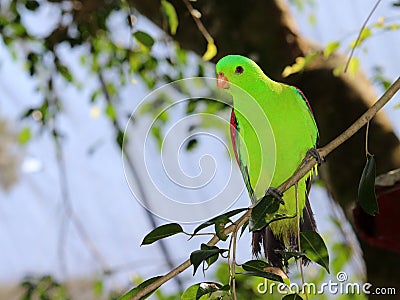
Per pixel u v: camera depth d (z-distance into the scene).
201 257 2.09
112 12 5.72
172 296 5.62
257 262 2.21
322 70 4.09
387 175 3.46
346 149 3.91
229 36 4.25
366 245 3.80
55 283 6.06
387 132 3.94
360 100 4.00
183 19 4.36
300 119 2.84
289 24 4.27
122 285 6.39
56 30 5.57
